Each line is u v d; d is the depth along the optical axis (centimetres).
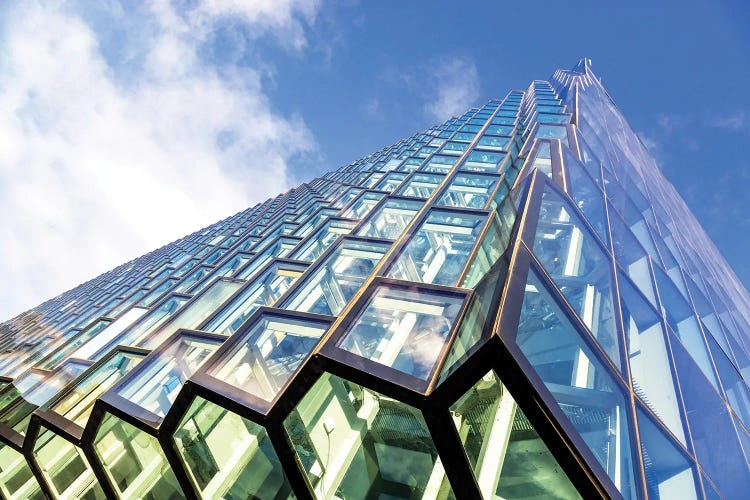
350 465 580
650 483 454
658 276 1019
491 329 440
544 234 699
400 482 567
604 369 522
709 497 498
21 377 1316
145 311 1672
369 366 524
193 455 670
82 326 1952
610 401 489
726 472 587
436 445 453
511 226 720
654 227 1461
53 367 1348
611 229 983
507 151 1852
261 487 620
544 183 855
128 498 738
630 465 443
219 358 698
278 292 1235
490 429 493
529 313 492
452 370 454
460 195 1337
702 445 599
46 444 873
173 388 815
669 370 688
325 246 1519
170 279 2106
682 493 472
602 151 1770
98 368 1029
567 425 400
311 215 2108
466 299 654
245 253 1902
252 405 589
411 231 1015
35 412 867
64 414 859
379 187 2075
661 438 520
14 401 1159
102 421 750
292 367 676
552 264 666
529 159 1233
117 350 1096
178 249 3272
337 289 976
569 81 3416
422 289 700
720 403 754
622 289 746
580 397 474
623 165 1905
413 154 2519
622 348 604
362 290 725
